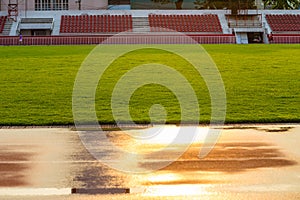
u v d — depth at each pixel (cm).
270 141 934
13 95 1552
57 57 2747
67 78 1934
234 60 2583
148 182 671
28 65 2364
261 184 656
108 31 4853
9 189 640
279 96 1534
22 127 1098
